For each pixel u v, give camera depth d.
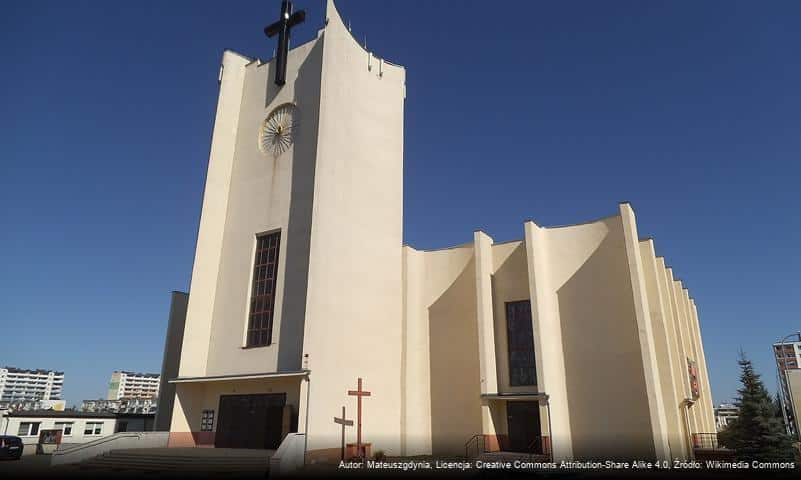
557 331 25.06
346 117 27.41
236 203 28.45
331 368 22.97
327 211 24.75
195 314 26.19
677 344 26.17
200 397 25.56
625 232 24.23
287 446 18.92
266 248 26.59
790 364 82.19
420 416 26.56
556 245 26.27
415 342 27.64
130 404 93.06
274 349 23.92
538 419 24.09
